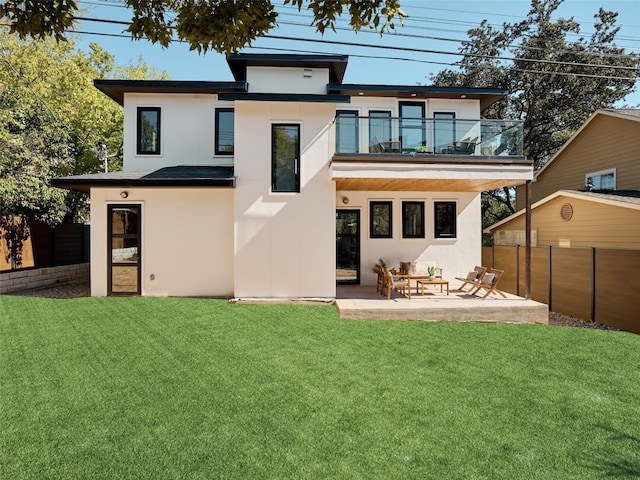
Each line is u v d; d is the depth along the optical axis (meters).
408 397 4.65
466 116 13.76
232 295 11.01
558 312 11.09
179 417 4.06
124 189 10.86
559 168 18.69
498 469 3.25
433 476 3.14
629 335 7.77
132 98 12.83
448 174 9.98
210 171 11.70
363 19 4.28
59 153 16.08
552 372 5.61
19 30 4.08
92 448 3.46
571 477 3.16
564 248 10.86
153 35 4.67
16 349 6.17
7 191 12.45
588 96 24.83
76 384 4.87
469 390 4.90
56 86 19.31
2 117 13.32
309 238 10.27
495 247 14.53
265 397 4.58
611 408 4.46
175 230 10.98
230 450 3.46
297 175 10.32
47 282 13.11
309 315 8.84
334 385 4.97
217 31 4.31
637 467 3.31
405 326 8.16
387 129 10.16
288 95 10.06
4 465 3.20
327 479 3.07
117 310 9.01
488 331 7.93
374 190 12.91
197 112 12.98
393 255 13.33
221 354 6.09
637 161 14.36
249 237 10.20
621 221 11.91
